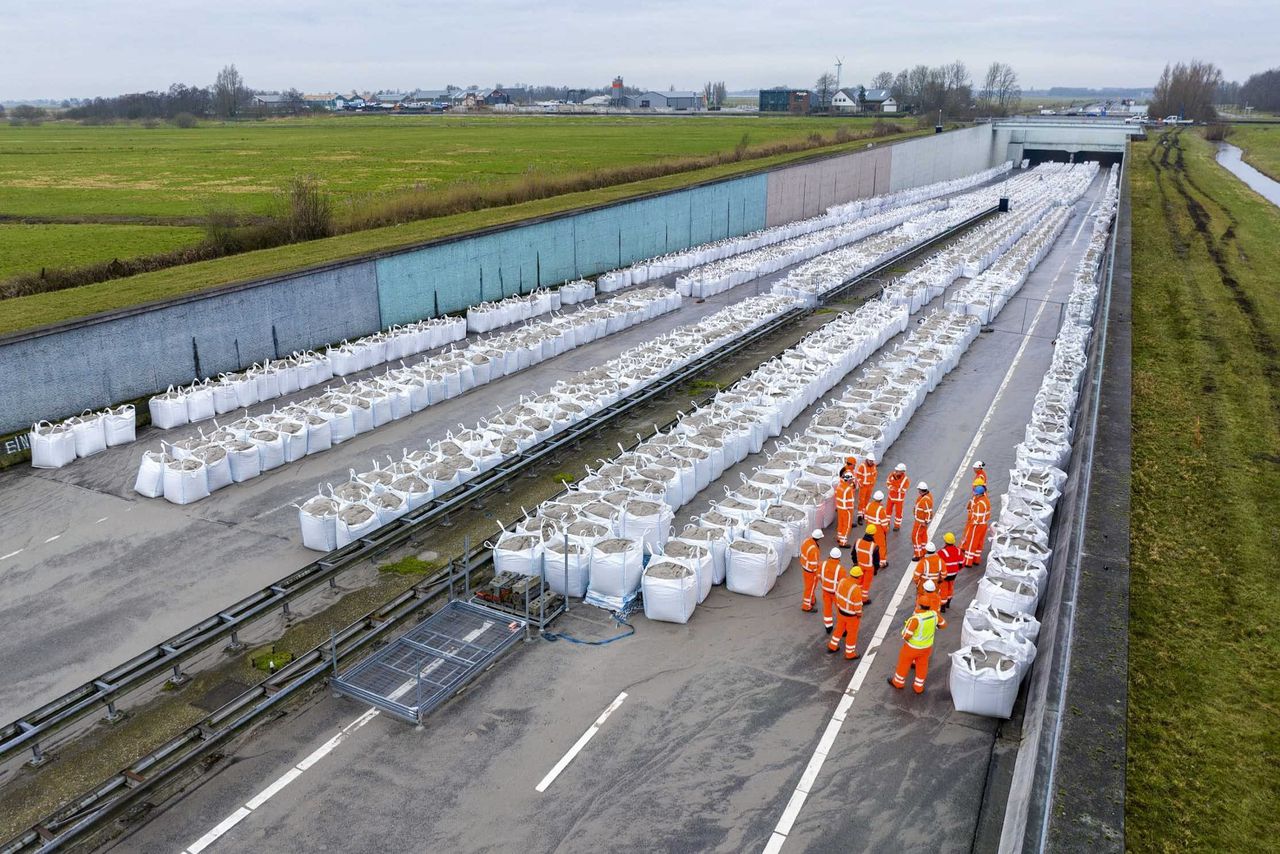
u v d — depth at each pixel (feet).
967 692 41.81
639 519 56.03
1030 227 200.13
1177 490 63.16
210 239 120.98
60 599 51.96
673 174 195.00
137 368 81.76
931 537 61.05
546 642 48.32
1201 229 184.96
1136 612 47.03
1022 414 84.79
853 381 95.20
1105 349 86.84
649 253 154.20
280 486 68.13
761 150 247.09
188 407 80.33
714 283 136.05
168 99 635.25
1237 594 49.32
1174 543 55.16
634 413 84.84
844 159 226.79
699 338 100.17
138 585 53.52
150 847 34.68
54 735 41.27
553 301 124.57
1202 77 545.44
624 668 46.01
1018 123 379.76
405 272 109.19
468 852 34.47
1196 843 31.83
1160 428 75.51
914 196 257.14
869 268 147.02
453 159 282.56
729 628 49.73
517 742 40.55
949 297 136.36
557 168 249.96
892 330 111.65
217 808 36.63
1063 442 69.15
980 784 38.01
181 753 38.93
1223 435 74.28
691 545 52.80
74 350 76.33
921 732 41.24
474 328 113.60
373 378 87.66
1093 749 32.17
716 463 68.90
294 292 96.07
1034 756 33.12
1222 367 93.97
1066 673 36.65
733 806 36.73
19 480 68.44
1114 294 109.70
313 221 127.85
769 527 55.26
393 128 488.44
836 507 60.49
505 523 62.49
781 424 79.97
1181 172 280.31
